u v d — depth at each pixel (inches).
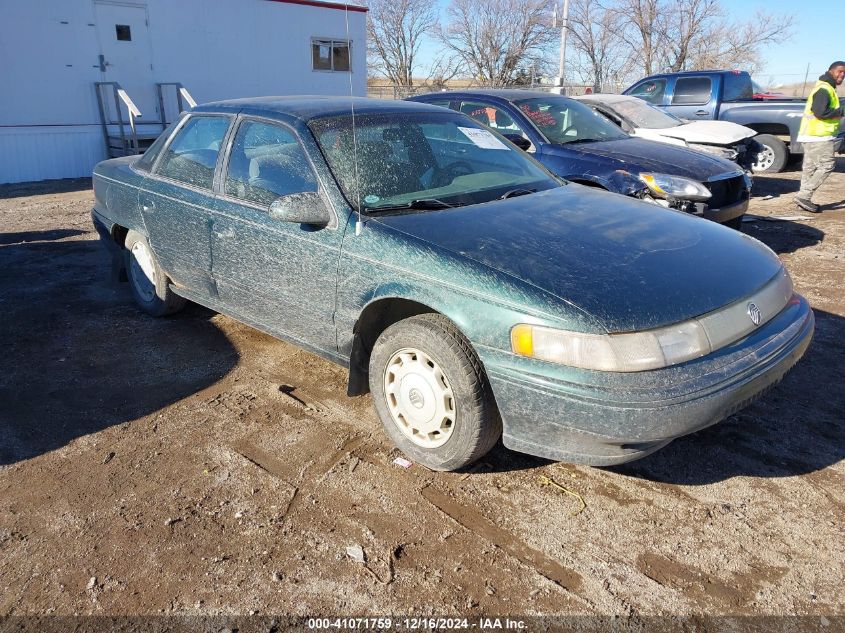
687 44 1437.0
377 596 92.1
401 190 135.7
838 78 315.3
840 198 381.4
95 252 277.6
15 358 170.7
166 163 176.6
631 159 236.4
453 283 108.2
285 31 639.1
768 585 93.0
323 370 162.4
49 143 527.5
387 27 1646.2
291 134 141.6
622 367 94.7
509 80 1669.5
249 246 144.4
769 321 112.9
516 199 139.1
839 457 122.5
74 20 518.6
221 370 162.7
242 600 91.8
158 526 106.3
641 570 96.1
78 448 129.0
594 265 108.0
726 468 119.8
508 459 123.6
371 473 119.6
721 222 240.4
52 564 98.8
